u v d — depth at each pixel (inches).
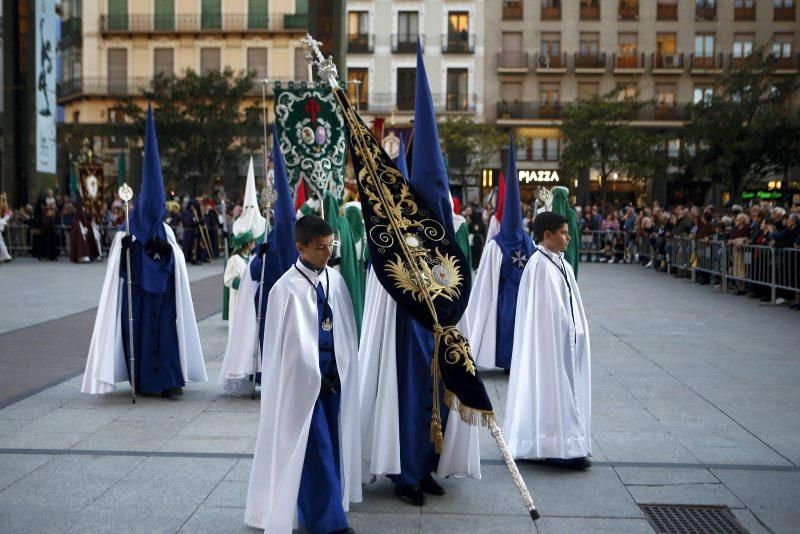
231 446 238.4
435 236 191.8
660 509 189.5
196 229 956.6
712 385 320.5
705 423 263.4
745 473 214.1
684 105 1779.0
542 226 221.6
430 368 194.2
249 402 295.6
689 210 867.4
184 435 250.2
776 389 312.8
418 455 192.7
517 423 219.0
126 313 299.9
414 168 197.5
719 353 392.2
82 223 923.4
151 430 255.9
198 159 1491.1
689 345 415.8
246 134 1509.6
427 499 196.1
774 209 621.3
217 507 190.1
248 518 174.1
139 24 1734.7
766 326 483.8
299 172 405.7
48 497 196.4
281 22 1717.5
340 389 175.8
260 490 173.2
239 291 306.7
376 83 1803.6
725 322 501.4
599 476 212.4
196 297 625.6
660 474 213.6
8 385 318.0
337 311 177.0
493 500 195.6
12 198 1079.0
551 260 221.3
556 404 214.2
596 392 308.5
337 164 408.5
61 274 785.6
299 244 173.5
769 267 597.9
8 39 1059.3
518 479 165.5
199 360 309.9
